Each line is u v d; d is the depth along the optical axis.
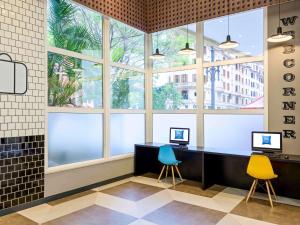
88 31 4.66
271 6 4.33
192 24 5.27
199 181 5.05
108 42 4.98
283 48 4.25
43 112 3.84
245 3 4.37
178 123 5.61
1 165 3.35
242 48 4.74
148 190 4.47
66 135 4.30
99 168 4.74
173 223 3.16
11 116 3.45
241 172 4.57
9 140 3.43
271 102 4.38
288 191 4.13
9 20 3.43
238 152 4.32
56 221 3.21
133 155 5.51
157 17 5.53
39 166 3.78
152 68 5.93
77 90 4.47
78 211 3.53
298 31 4.11
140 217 3.34
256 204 3.81
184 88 5.50
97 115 4.86
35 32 3.73
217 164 4.83
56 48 4.09
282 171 4.17
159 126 5.91
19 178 3.54
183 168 5.27
